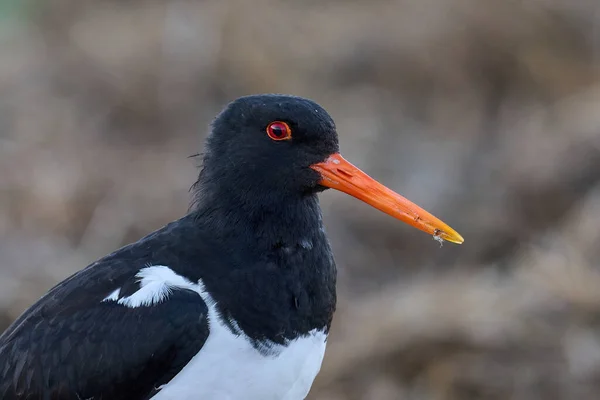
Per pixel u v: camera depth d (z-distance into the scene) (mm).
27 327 7602
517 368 11992
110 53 18172
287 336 7336
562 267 13172
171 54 18000
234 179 7648
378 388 12125
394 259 14938
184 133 17172
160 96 17500
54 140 16828
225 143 7734
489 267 14555
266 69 18078
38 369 7438
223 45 18234
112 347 7289
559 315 12461
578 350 12047
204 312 7230
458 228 15383
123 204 15234
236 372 7223
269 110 7617
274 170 7625
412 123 17688
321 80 18281
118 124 17312
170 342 7207
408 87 18359
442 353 12219
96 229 14891
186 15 18922
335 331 13180
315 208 7844
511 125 17734
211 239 7555
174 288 7340
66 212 15133
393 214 7812
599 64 18734
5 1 20625
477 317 12422
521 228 15250
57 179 15562
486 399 11875
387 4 19891
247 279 7367
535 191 15438
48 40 19406
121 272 7535
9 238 14680
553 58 18656
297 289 7430
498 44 18609
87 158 16297
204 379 7199
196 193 7879
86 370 7332
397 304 13203
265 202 7609
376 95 18031
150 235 7812
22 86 18172
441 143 17219
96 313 7410
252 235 7539
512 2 18906
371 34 18906
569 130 16281
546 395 11812
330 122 7754
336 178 7758
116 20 19422
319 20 19391
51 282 13867
